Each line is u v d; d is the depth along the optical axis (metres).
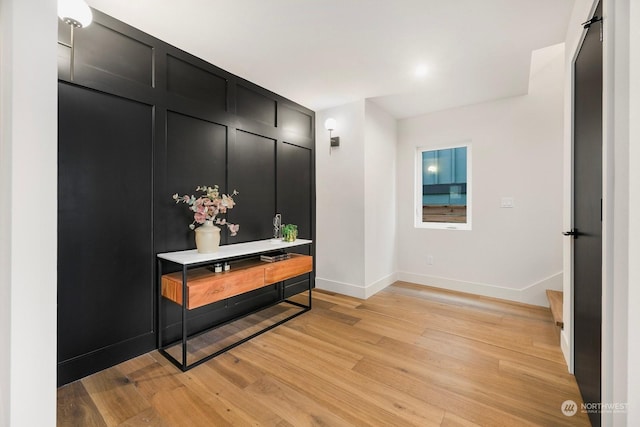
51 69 1.04
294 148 3.32
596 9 1.30
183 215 2.25
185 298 1.85
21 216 0.98
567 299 1.85
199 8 1.73
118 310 1.90
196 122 2.34
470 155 3.47
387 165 3.69
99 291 1.81
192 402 1.53
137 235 1.98
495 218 3.24
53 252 1.04
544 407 1.49
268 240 2.90
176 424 1.38
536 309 2.89
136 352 1.98
